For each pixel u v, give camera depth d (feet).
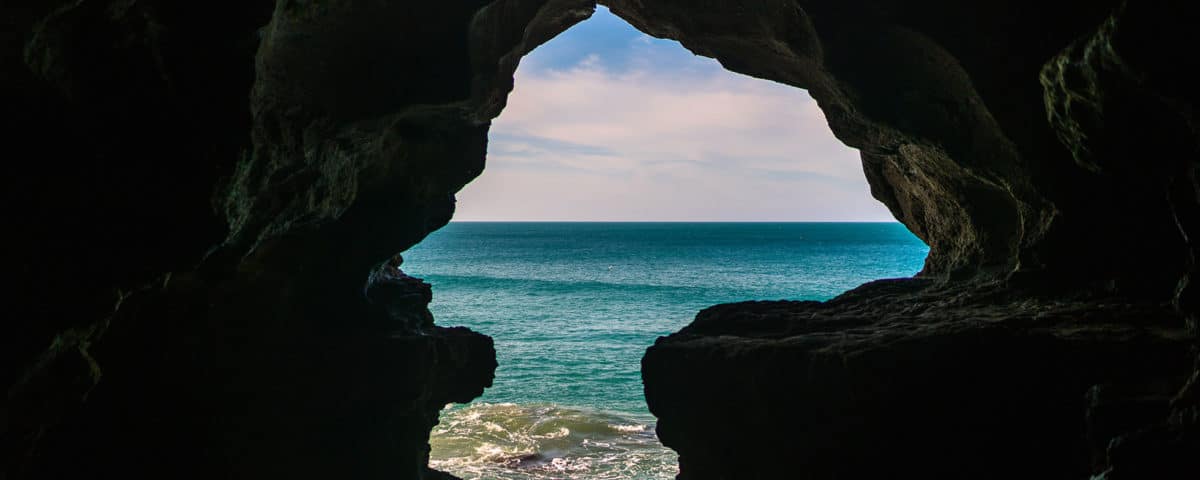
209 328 40.01
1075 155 34.37
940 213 60.18
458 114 44.73
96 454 36.19
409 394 46.47
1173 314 38.91
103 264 25.75
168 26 25.32
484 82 43.47
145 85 25.67
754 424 41.39
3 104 23.02
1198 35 23.20
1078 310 41.55
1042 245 46.42
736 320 50.19
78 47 23.82
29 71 22.82
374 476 45.57
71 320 25.05
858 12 42.22
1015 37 39.55
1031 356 36.22
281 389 42.47
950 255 60.90
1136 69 25.13
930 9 40.55
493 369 56.03
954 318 43.37
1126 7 24.71
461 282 331.77
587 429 93.61
